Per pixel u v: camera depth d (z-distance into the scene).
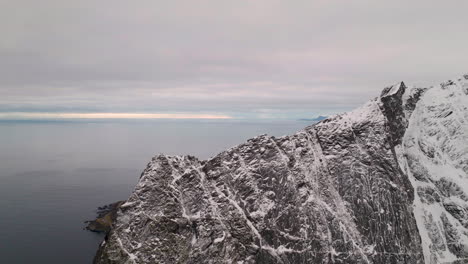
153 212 63.06
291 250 58.81
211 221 61.16
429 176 69.12
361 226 61.31
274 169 68.00
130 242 59.66
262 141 73.44
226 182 67.81
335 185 66.62
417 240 59.84
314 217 62.28
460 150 69.75
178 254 58.66
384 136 70.44
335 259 58.00
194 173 69.69
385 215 61.75
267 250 58.47
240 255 57.28
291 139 74.62
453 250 58.97
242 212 62.84
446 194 65.62
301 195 64.62
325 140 73.50
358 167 67.75
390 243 58.94
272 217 62.03
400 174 67.06
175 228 61.62
